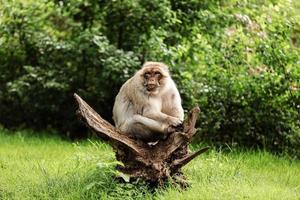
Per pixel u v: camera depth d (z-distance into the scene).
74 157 12.40
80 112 10.07
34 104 16.70
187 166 11.57
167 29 16.17
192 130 10.16
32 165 12.37
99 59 15.96
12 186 10.90
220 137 15.16
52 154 13.83
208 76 15.70
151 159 10.18
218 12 16.20
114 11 16.25
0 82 17.19
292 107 14.85
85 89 16.48
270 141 14.93
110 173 10.54
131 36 16.31
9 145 14.92
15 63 17.19
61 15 16.98
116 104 10.62
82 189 10.27
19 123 17.22
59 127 17.02
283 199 10.04
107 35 16.52
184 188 10.34
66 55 16.41
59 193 10.35
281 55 14.83
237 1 16.25
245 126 15.03
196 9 16.23
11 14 16.91
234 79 15.22
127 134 10.28
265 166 13.08
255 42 15.27
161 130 10.07
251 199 9.84
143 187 10.09
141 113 10.18
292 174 12.49
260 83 14.98
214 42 16.11
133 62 15.46
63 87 16.30
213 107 15.23
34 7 17.02
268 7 16.05
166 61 15.40
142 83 10.12
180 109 10.29
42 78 16.50
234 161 12.53
